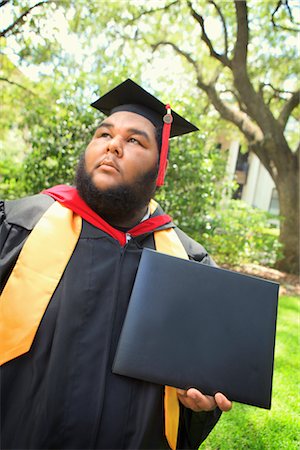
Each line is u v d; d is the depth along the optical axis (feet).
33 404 3.69
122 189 4.19
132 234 4.69
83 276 4.08
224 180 23.76
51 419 3.58
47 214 4.44
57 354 3.71
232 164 66.08
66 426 3.63
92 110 15.80
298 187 27.86
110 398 3.82
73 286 4.00
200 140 17.16
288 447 7.21
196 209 17.60
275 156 27.99
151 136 4.55
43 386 3.67
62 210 4.51
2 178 19.20
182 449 4.62
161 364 3.70
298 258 27.61
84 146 15.66
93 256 4.25
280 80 33.37
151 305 3.91
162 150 4.78
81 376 3.74
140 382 4.00
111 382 3.87
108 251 4.33
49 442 3.58
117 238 4.50
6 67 28.68
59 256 4.14
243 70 25.85
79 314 3.90
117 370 3.64
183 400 3.89
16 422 3.67
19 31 19.86
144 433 3.82
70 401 3.66
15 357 3.74
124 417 3.85
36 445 3.52
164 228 5.12
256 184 69.10
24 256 4.09
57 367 3.67
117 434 3.81
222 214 23.35
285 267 27.76
